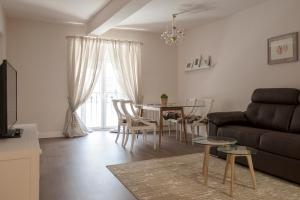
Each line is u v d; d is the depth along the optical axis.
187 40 6.56
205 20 5.57
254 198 2.56
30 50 5.59
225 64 5.37
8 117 2.27
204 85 5.98
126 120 4.82
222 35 5.43
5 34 5.12
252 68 4.74
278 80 4.28
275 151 3.11
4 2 4.45
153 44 6.71
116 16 4.30
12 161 1.74
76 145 4.91
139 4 3.69
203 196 2.61
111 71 6.48
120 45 6.28
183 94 6.77
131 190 2.76
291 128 3.60
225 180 2.99
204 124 5.15
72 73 5.82
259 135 3.37
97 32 5.58
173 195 2.64
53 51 5.78
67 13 5.09
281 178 3.11
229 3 4.53
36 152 1.79
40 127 5.70
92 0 4.33
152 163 3.75
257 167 3.37
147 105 5.52
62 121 5.89
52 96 5.79
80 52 5.92
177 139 5.55
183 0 4.35
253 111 4.20
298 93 3.71
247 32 4.83
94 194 2.67
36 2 4.46
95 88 6.42
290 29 4.07
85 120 6.28
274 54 4.31
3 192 1.73
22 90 5.54
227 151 2.80
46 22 5.71
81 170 3.44
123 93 6.40
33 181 1.78
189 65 6.44
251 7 4.73
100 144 5.00
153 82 6.73
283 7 4.17
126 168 3.51
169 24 5.90
